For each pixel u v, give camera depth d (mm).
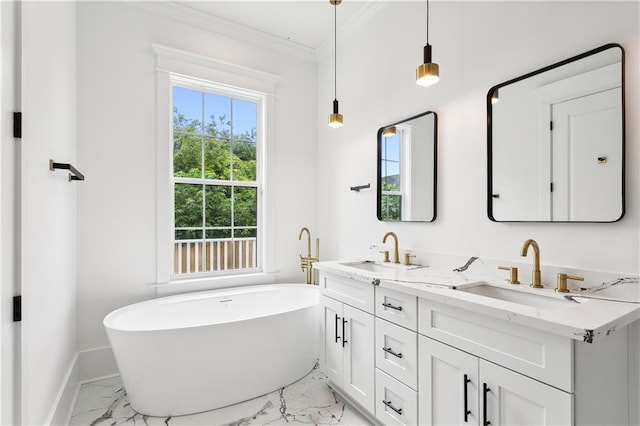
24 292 1166
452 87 2059
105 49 2500
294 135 3428
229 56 3051
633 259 1302
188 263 2930
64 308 1923
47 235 1515
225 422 1901
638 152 1295
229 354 2074
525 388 1124
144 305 2441
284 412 2004
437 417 1453
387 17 2570
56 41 1705
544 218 1574
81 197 2396
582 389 1037
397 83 2477
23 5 1173
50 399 1580
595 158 1403
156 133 2693
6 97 1080
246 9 2785
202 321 2686
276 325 2250
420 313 1546
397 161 2465
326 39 3248
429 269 2092
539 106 1602
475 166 1917
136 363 1924
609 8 1375
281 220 3342
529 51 1655
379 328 1796
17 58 1155
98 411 2006
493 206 1806
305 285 3082
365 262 2537
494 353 1225
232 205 3164
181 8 2746
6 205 1077
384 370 1753
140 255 2619
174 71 2768
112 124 2518
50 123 1575
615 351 1182
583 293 1421
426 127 2217
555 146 1538
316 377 2461
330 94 3297
